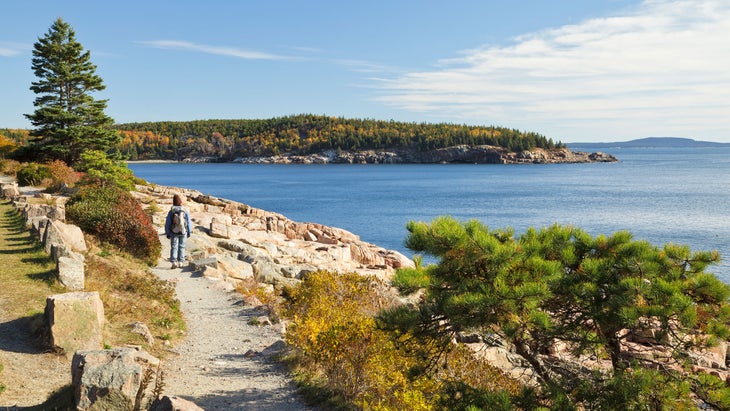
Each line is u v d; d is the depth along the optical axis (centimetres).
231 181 18100
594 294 910
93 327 1082
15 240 1991
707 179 17862
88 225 2322
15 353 1011
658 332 906
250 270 2420
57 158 6544
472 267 967
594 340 957
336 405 968
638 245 955
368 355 1006
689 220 7919
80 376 763
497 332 984
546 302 970
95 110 6694
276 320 1636
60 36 6600
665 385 877
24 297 1310
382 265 4056
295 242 4069
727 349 1897
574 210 9500
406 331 976
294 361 1191
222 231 3400
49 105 6625
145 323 1387
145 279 1797
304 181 18188
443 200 11538
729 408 865
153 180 18475
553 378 959
